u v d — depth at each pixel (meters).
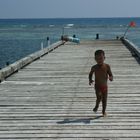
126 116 6.73
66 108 7.39
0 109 7.39
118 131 5.89
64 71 12.29
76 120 6.54
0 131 5.98
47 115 6.89
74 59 15.62
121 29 93.06
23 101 8.05
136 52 15.71
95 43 24.89
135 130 5.93
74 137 5.64
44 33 74.19
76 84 9.93
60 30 88.56
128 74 11.36
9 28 109.25
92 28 101.12
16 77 11.22
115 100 7.98
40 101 8.02
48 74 11.71
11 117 6.79
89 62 14.54
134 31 80.81
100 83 6.79
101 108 7.31
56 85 9.84
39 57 16.17
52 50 19.81
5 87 9.66
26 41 50.38
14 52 34.47
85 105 7.60
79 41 25.77
